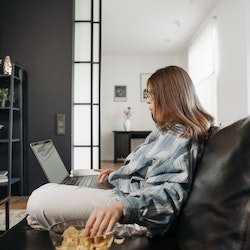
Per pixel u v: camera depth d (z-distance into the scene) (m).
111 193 1.02
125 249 0.85
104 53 7.28
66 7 3.12
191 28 5.49
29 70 3.10
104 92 7.51
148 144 1.14
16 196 3.03
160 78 1.04
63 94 3.08
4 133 3.08
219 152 0.73
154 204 0.83
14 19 3.12
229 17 4.02
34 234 0.94
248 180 0.57
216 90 4.66
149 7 4.49
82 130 3.13
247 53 3.48
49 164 1.77
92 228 0.67
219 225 0.60
